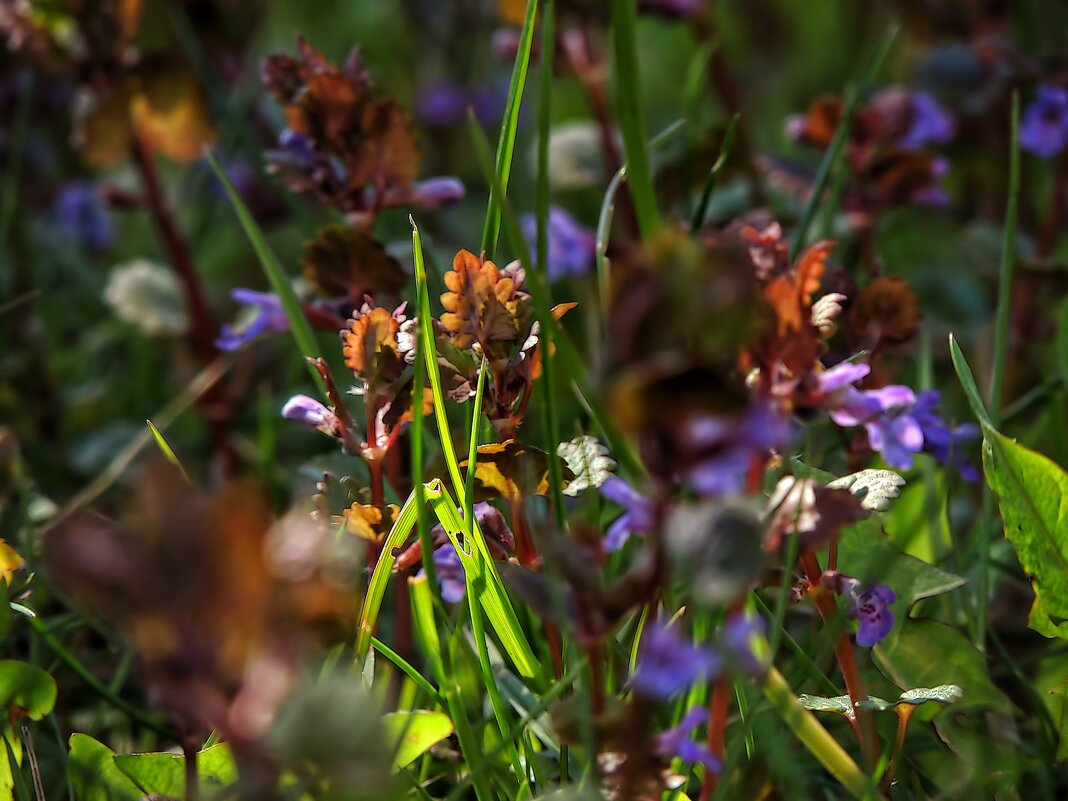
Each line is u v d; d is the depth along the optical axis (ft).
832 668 2.17
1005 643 2.31
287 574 1.79
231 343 2.28
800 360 1.91
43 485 2.60
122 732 2.25
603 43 2.90
